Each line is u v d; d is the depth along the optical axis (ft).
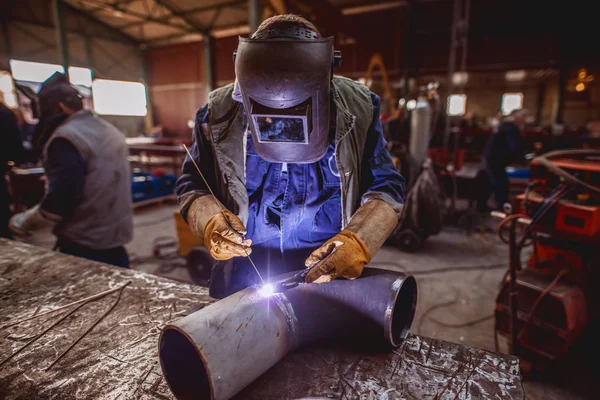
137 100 50.34
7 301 4.41
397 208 3.13
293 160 2.81
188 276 11.76
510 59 28.89
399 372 3.08
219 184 3.58
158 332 3.75
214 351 2.47
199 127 3.63
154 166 30.12
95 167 6.60
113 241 7.14
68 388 2.99
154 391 2.94
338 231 3.70
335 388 2.91
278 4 15.94
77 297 4.50
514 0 27.81
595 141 26.18
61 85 6.46
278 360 3.08
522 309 6.76
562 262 6.94
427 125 13.92
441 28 29.58
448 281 11.16
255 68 2.27
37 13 39.63
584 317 6.39
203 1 35.94
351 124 3.06
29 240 14.75
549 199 6.38
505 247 14.17
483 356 3.28
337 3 30.89
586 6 26.08
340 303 3.25
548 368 6.69
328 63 2.39
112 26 45.98
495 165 17.85
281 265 3.81
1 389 3.00
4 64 38.01
